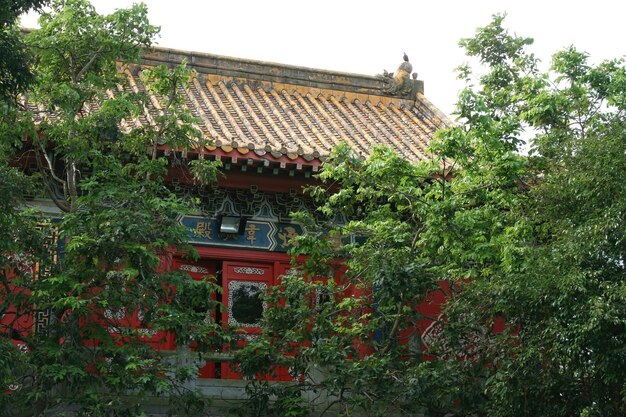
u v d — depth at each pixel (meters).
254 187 25.91
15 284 21.20
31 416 20.67
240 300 26.08
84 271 21.14
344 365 21.94
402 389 21.78
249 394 22.45
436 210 22.30
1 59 19.16
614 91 23.22
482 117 22.39
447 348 23.16
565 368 20.16
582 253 19.97
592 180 20.59
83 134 21.95
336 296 25.61
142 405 22.11
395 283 22.11
